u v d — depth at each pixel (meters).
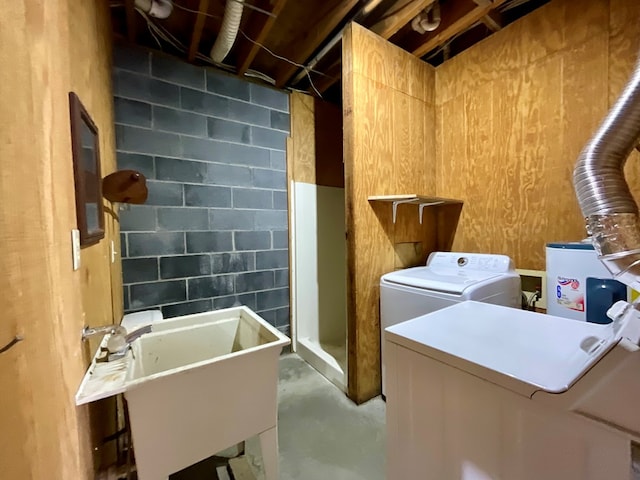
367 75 1.96
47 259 0.69
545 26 1.80
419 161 2.29
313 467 1.48
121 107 1.98
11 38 0.57
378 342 2.09
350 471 1.46
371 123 2.00
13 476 0.55
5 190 0.55
